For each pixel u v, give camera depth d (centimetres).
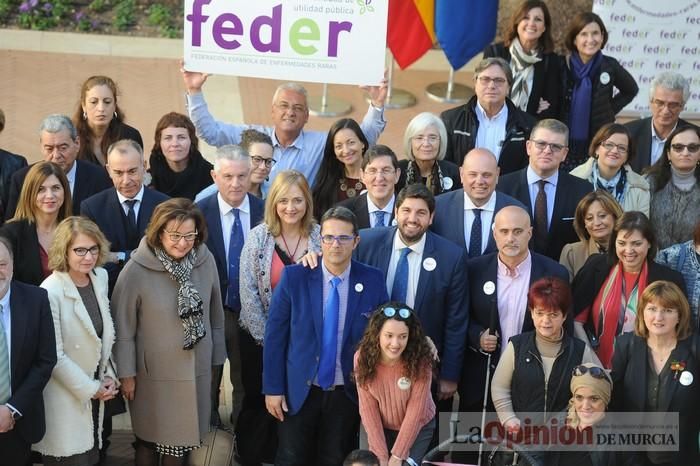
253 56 736
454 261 627
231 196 675
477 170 650
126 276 596
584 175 738
